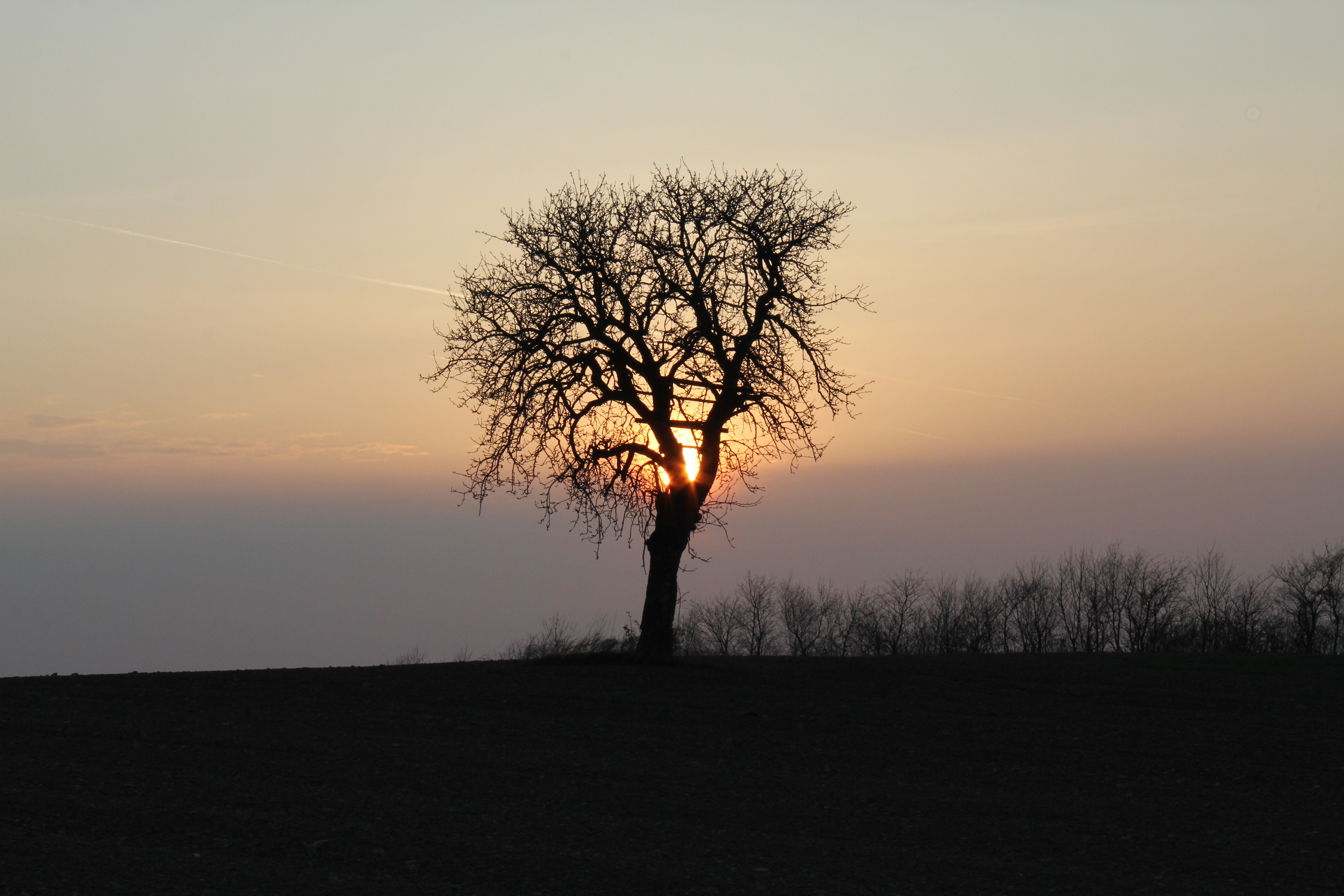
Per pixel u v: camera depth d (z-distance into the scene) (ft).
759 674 82.58
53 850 31.30
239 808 37.37
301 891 28.89
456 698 66.95
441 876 30.94
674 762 49.52
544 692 70.18
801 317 88.89
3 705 58.03
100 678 72.18
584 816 38.75
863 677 81.76
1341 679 83.15
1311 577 182.60
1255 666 91.71
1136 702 71.26
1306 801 44.52
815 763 50.31
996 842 37.27
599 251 87.71
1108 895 31.45
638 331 87.86
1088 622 196.44
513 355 87.10
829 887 31.32
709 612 217.15
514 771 45.98
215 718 56.49
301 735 52.39
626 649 102.01
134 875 29.40
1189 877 33.55
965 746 55.42
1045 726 61.93
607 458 87.40
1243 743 57.16
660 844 35.37
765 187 91.15
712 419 88.38
